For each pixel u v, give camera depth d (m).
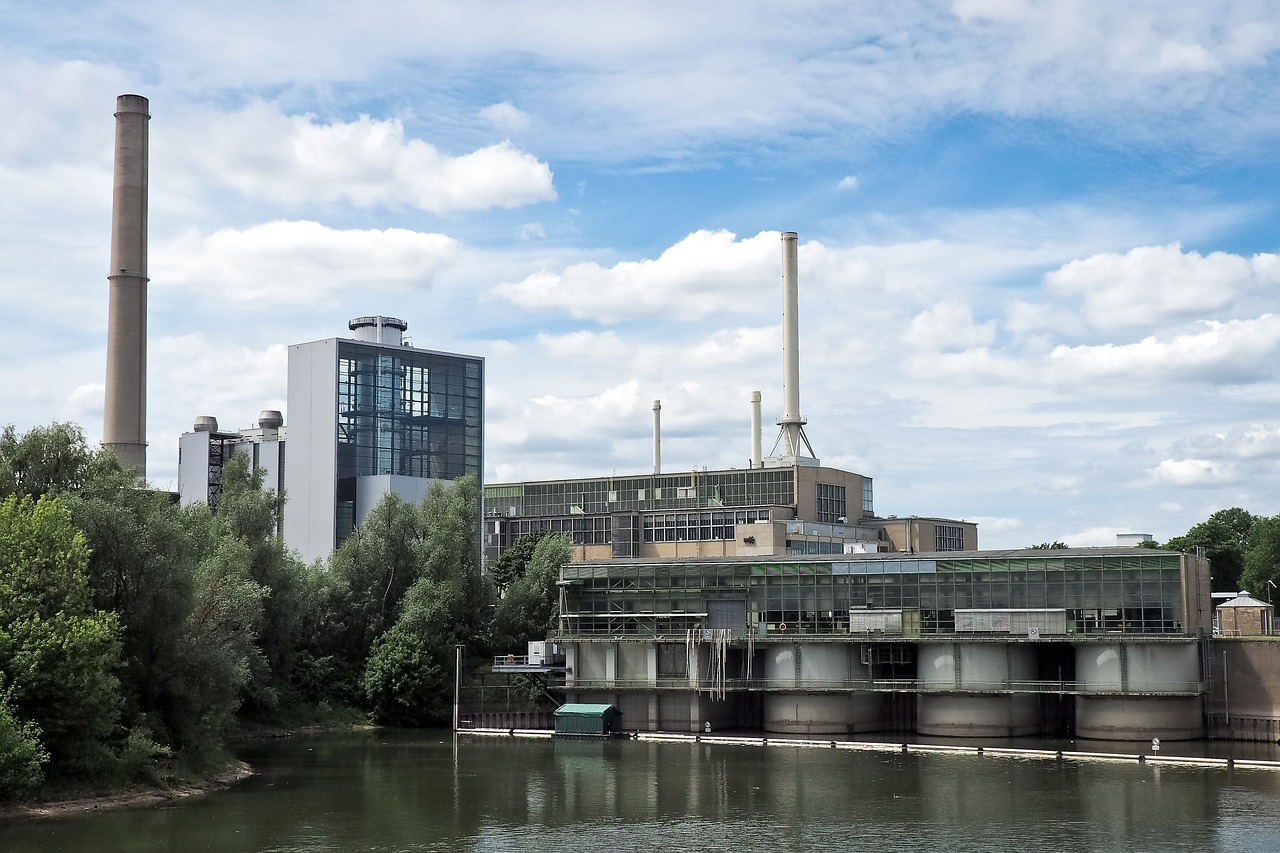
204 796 117.00
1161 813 108.00
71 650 101.62
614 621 182.62
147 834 97.38
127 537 118.31
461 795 118.88
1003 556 166.62
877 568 172.00
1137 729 156.75
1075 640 159.75
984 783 124.69
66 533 108.94
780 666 172.88
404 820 105.75
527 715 185.12
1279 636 160.88
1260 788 120.69
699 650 175.38
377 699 185.38
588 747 159.75
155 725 119.88
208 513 176.50
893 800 115.31
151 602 119.19
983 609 166.25
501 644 199.88
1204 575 172.00
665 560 187.75
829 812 109.56
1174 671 156.38
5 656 100.38
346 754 151.62
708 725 171.75
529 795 118.88
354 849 94.19
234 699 145.00
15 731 98.62
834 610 173.50
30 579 104.12
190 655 123.38
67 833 96.81
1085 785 123.00
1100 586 161.50
